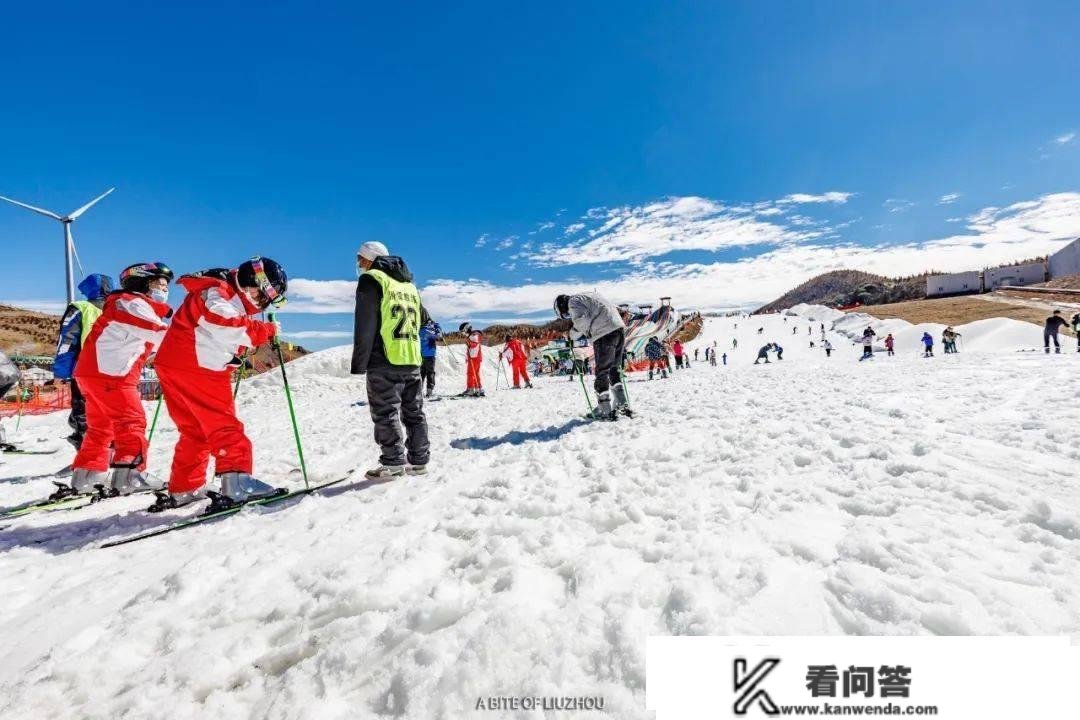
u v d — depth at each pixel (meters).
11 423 10.87
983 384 6.35
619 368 6.00
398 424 4.01
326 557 2.39
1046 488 2.42
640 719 1.23
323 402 12.83
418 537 2.52
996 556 1.82
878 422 4.18
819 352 51.28
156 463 5.47
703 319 95.00
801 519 2.31
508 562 2.10
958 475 2.66
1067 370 7.52
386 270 4.03
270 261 3.66
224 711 1.41
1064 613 1.48
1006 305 61.91
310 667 1.56
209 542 2.78
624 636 1.50
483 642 1.51
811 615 1.57
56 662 1.67
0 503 4.24
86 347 3.91
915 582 1.67
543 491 3.09
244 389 14.93
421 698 1.35
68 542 3.04
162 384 3.49
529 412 7.66
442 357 20.02
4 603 2.20
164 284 4.20
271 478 4.38
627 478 3.19
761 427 4.33
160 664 1.64
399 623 1.71
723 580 1.78
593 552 2.12
